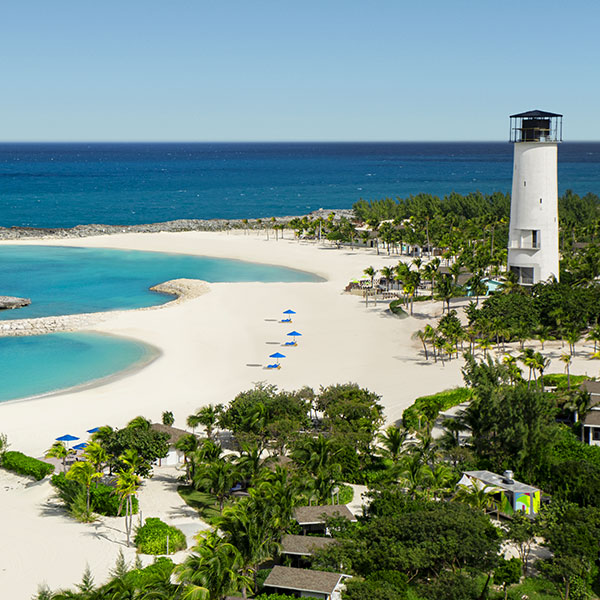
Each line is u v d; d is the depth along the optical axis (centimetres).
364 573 4694
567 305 10675
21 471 6912
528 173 11562
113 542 5444
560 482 5862
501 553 5100
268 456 6912
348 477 6406
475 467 6244
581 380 8406
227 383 9450
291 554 4888
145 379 9681
